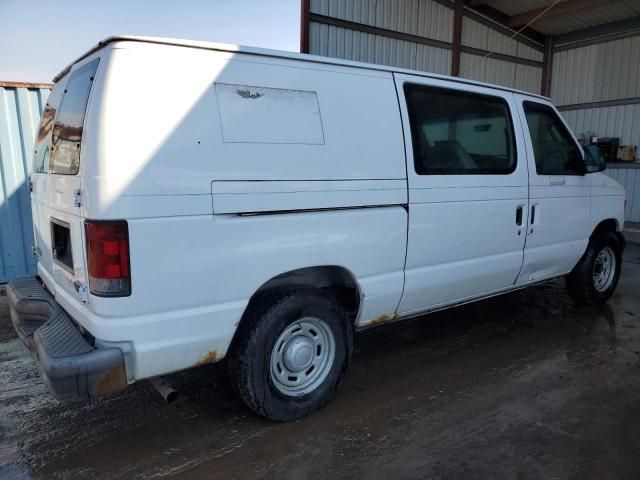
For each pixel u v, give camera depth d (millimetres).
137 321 2492
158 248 2496
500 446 2922
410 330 4859
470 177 3922
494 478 2641
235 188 2707
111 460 2787
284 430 3078
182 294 2596
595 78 12953
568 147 4898
